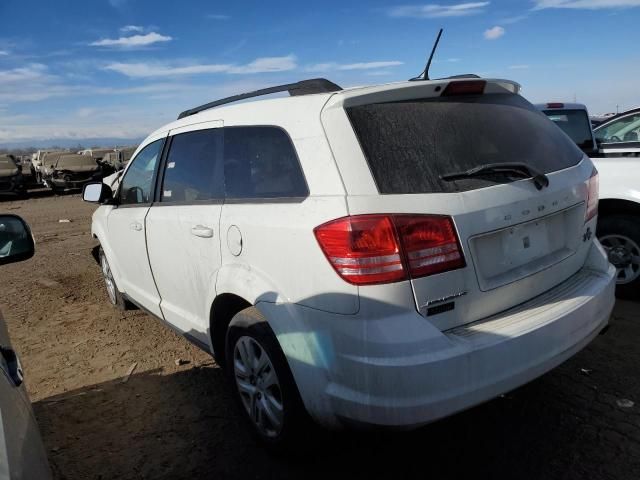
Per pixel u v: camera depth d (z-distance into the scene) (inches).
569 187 104.7
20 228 89.9
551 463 100.3
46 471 64.8
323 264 86.0
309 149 93.4
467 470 100.0
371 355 81.5
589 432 109.0
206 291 119.7
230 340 114.0
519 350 86.5
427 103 96.5
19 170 830.5
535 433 110.0
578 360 138.9
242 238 104.3
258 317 103.0
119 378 148.2
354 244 82.0
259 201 104.0
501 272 92.7
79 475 105.7
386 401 81.0
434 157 89.9
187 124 137.9
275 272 96.4
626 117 216.5
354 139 88.2
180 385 141.8
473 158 93.3
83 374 152.1
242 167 111.4
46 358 165.3
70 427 123.9
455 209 85.7
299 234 90.0
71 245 368.5
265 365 104.7
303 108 97.9
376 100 92.6
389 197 83.5
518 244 95.4
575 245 108.7
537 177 97.0
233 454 110.0
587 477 95.7
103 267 209.3
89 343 175.8
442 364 80.0
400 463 103.6
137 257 156.8
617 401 119.3
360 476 100.6
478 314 89.3
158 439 117.0
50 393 141.3
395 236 81.3
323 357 87.9
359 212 82.6
